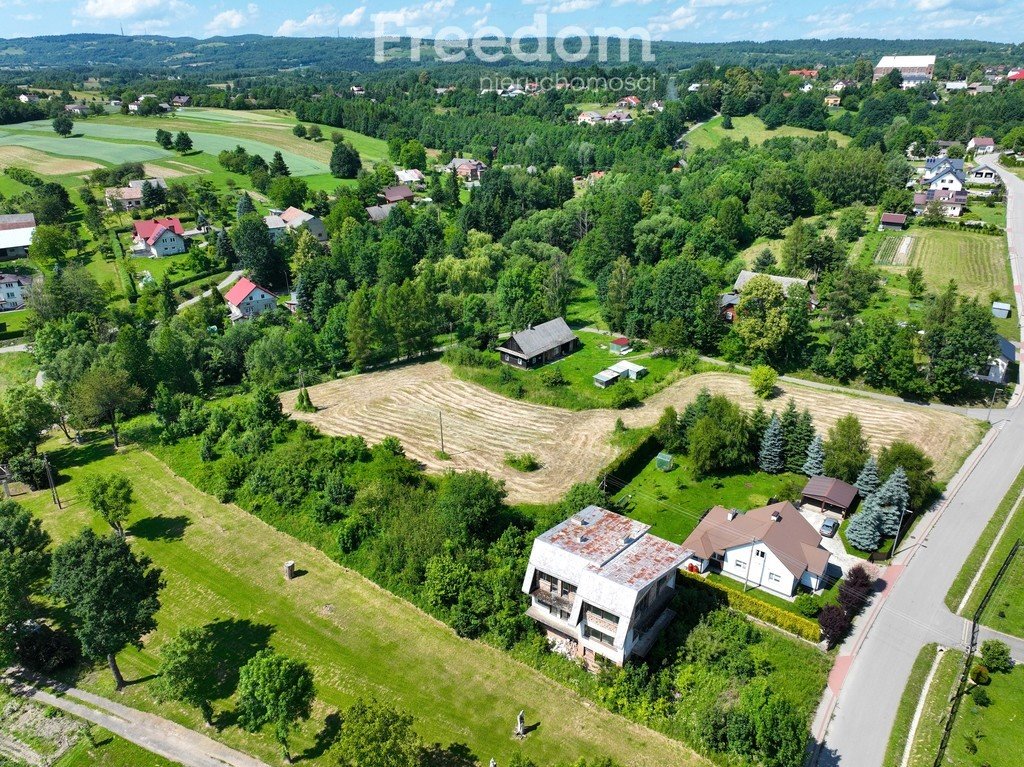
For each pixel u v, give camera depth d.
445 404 83.94
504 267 132.88
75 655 49.09
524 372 93.00
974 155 186.88
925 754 38.69
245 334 102.06
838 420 70.88
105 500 60.19
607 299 107.50
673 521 60.28
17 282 128.50
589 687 44.47
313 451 67.81
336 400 86.00
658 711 42.22
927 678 43.88
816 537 54.56
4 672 48.22
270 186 180.75
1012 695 42.12
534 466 69.00
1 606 46.12
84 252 149.38
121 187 176.25
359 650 48.34
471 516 55.28
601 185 164.88
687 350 96.06
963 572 52.81
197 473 70.50
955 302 98.88
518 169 178.50
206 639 49.72
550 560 47.69
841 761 38.62
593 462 69.50
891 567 53.84
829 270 113.75
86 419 79.44
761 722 38.28
